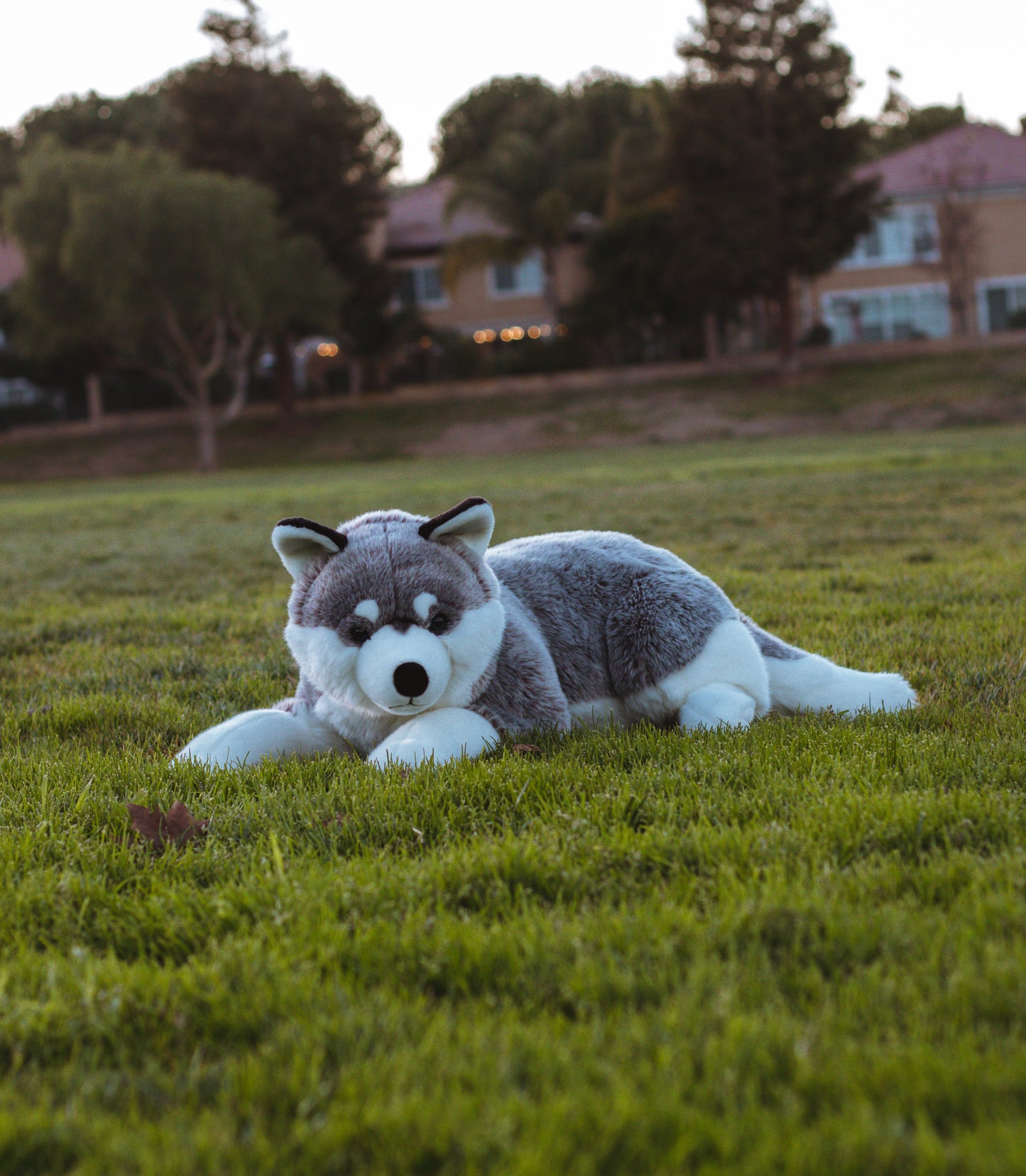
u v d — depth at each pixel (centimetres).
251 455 3856
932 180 4491
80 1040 173
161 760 337
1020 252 4519
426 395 4306
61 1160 143
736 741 314
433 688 295
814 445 2681
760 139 3744
